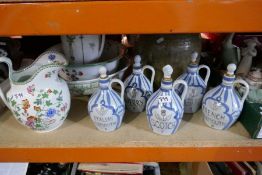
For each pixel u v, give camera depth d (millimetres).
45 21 432
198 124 618
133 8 424
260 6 417
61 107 573
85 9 424
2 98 597
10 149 574
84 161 591
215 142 569
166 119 555
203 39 866
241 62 716
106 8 424
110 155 582
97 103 566
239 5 418
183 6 421
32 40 858
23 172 743
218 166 809
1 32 438
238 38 781
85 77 645
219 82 692
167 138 579
